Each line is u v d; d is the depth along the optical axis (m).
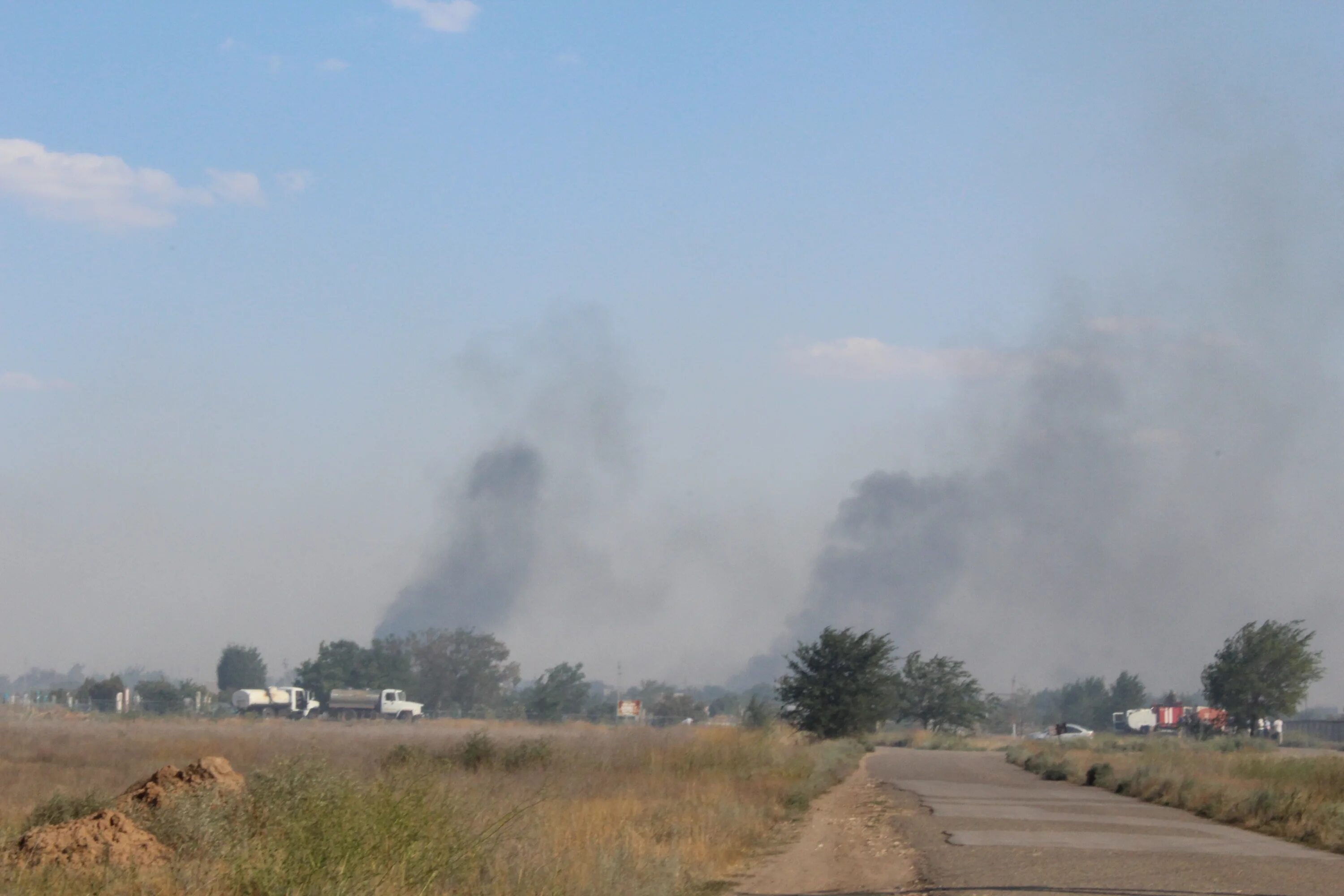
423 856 11.31
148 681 123.38
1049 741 68.38
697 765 32.72
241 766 30.92
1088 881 13.51
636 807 20.47
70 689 164.50
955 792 28.55
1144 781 27.64
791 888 13.88
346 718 107.62
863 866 15.53
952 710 103.31
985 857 15.79
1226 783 26.14
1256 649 85.69
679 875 13.70
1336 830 17.59
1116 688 166.12
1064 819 21.11
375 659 138.00
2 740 44.62
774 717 67.12
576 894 11.80
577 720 134.50
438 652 153.25
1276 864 14.96
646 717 125.81
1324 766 30.22
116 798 18.08
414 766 16.94
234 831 13.01
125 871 12.30
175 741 45.47
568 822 17.36
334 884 10.15
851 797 27.36
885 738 84.25
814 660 68.69
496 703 153.50
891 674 69.50
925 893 13.04
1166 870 14.39
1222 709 86.81
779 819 21.92
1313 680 85.25
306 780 14.30
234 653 169.12
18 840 13.98
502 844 13.20
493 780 24.78
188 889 11.35
